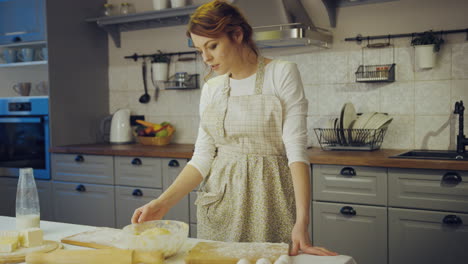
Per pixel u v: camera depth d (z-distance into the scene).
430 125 2.79
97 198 3.19
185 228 1.18
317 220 2.52
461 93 2.70
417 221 2.28
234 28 1.37
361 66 2.87
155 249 1.09
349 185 2.42
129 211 3.08
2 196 3.55
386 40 2.88
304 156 1.37
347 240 2.45
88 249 1.14
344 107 2.73
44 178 3.40
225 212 1.53
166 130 3.42
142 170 3.01
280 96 1.47
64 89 3.45
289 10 2.76
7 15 3.48
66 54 3.47
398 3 2.82
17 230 1.33
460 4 2.67
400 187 2.30
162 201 1.40
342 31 2.99
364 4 2.92
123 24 3.78
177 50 3.59
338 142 2.82
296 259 1.07
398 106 2.87
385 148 2.91
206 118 1.56
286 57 3.17
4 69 3.80
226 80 1.56
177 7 3.22
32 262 1.08
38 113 3.38
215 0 1.38
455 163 2.15
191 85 3.49
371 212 2.38
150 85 3.71
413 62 2.81
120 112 3.61
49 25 3.32
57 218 3.37
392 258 2.34
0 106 3.54
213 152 1.59
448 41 2.71
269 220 1.50
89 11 3.69
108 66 3.86
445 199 2.21
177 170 2.88
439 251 2.24
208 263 1.05
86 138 3.65
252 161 1.50
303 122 1.44
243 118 1.49
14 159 3.53
